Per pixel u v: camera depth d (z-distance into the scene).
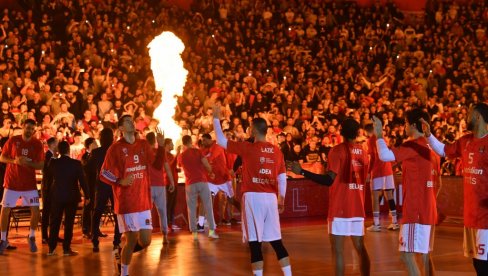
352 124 8.14
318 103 24.25
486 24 31.36
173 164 15.10
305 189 17.81
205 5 27.36
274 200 8.40
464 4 32.97
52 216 11.55
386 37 29.33
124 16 25.05
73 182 11.60
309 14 29.34
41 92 19.73
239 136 18.84
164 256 11.30
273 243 8.39
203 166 13.30
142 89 21.64
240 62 24.94
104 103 20.14
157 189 12.66
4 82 19.84
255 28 27.61
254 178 8.34
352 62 27.36
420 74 27.06
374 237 13.44
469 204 7.20
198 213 14.99
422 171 7.62
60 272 9.95
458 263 10.48
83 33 23.28
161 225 12.77
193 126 20.53
